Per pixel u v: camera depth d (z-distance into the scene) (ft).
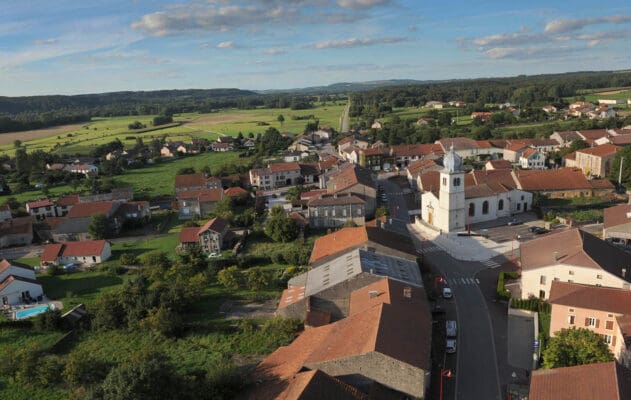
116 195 634.84
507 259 365.81
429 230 445.37
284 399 177.06
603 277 268.41
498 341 257.55
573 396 167.02
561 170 520.42
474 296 311.06
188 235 450.30
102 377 245.65
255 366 245.45
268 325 282.97
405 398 197.36
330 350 212.64
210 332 291.79
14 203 624.18
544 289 287.07
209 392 201.46
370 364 198.18
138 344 283.38
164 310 291.79
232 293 349.00
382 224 389.39
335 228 485.15
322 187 654.12
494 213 460.96
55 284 389.19
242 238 453.58
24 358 250.37
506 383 222.89
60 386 245.24
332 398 179.01
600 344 202.90
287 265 391.86
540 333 249.55
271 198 626.23
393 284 268.00
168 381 195.93
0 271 360.69
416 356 200.64
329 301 282.36
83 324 310.45
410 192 614.34
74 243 436.76
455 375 229.86
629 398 157.17
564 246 298.15
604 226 365.81
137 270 402.72
